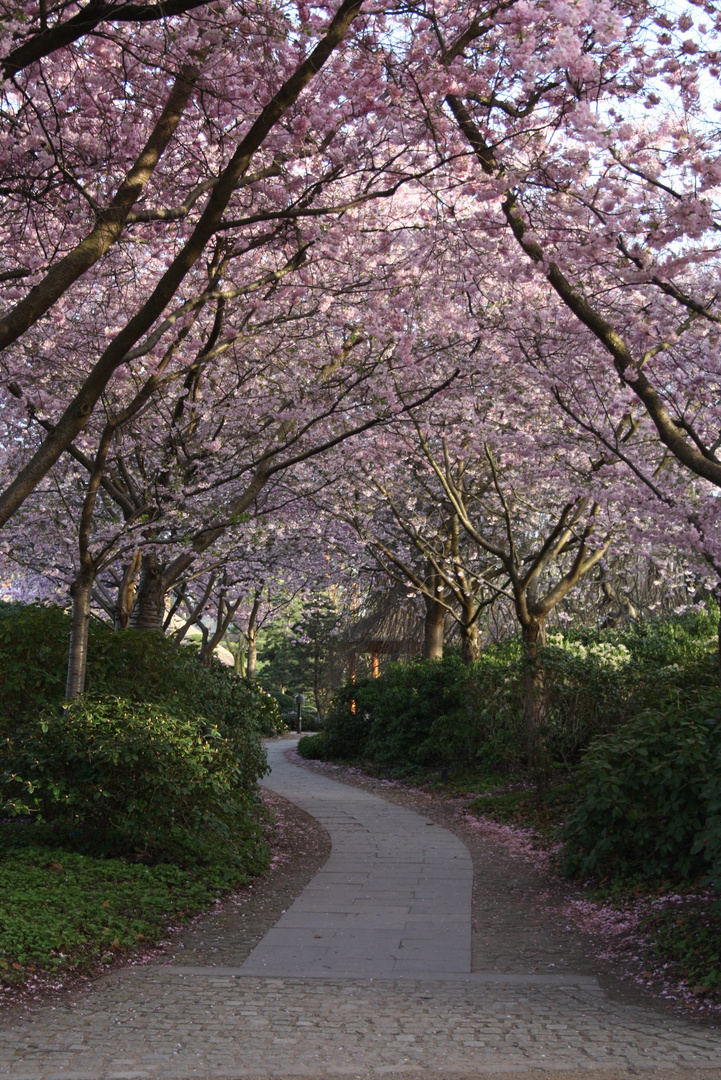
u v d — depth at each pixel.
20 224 8.56
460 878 8.45
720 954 5.26
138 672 9.77
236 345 10.95
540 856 9.28
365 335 10.89
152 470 12.62
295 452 12.36
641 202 6.73
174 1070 3.84
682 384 8.21
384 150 8.12
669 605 20.19
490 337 10.34
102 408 10.75
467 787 14.41
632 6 6.44
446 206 7.50
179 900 7.01
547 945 6.18
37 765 7.75
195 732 8.55
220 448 12.06
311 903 7.46
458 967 5.64
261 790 15.70
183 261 6.07
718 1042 4.16
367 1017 4.60
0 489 12.72
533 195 6.98
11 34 5.60
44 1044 4.14
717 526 8.70
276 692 41.25
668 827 7.11
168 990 5.04
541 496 15.79
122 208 6.10
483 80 6.38
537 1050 4.10
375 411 10.37
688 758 7.04
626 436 10.96
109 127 8.02
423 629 22.23
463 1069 3.86
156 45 6.77
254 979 5.32
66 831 8.15
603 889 7.46
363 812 13.00
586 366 9.73
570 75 5.98
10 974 4.97
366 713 21.89
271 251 10.29
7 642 8.95
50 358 9.89
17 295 9.23
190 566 15.10
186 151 8.27
